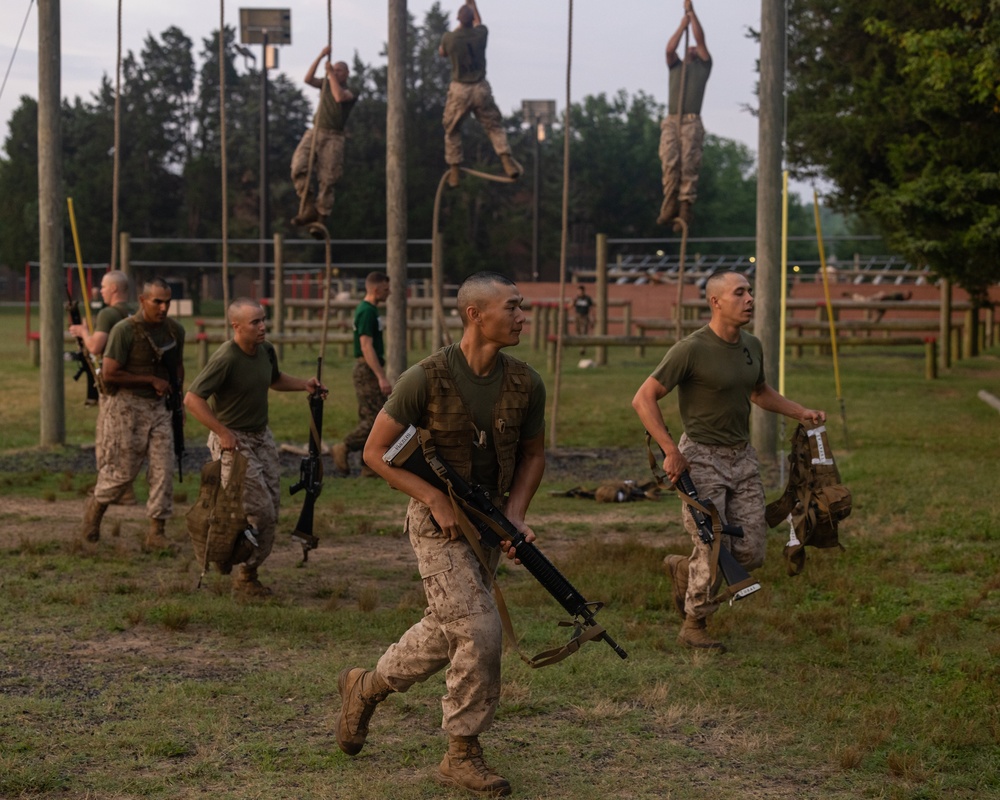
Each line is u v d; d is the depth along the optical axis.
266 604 7.04
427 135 72.00
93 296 27.45
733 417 6.10
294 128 74.88
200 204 68.81
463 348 4.41
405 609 6.88
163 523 8.51
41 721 5.07
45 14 13.48
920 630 6.57
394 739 4.92
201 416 6.88
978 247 17.05
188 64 77.31
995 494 10.54
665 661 5.98
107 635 6.40
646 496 11.19
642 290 43.28
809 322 24.73
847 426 15.56
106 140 72.19
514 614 6.88
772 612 6.79
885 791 4.41
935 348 23.16
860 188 24.62
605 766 4.66
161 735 4.90
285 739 4.91
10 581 7.46
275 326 28.14
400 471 4.33
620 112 82.00
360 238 66.81
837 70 25.84
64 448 13.55
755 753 4.79
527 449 4.57
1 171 73.81
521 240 75.19
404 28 13.29
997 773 4.59
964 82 16.30
